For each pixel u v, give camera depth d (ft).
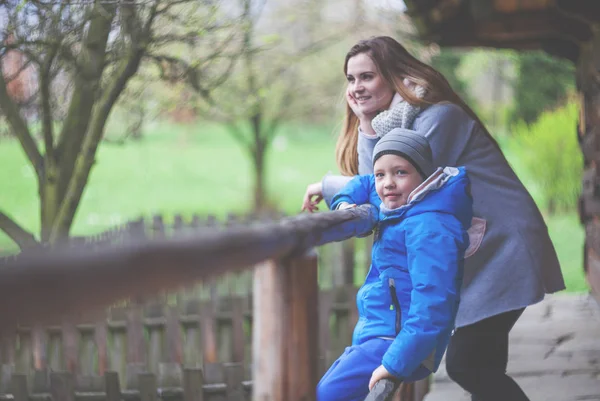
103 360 17.51
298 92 59.52
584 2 21.22
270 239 5.83
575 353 18.69
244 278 21.39
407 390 12.32
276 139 117.39
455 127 10.70
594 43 23.11
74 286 3.30
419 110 10.65
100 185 84.64
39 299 3.14
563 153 58.08
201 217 22.38
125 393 14.76
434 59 58.59
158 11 15.92
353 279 22.63
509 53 59.36
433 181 8.91
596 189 23.36
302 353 6.85
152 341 18.34
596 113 23.47
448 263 8.55
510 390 10.84
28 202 71.10
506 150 76.95
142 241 4.01
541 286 10.77
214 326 18.71
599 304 23.56
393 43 10.93
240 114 38.01
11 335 3.20
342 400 9.01
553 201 58.90
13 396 14.38
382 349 8.98
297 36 56.75
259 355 6.93
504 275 10.73
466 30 27.35
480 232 10.89
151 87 24.93
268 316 6.88
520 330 21.15
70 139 17.29
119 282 3.66
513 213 10.94
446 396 14.87
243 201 79.30
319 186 11.93
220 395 15.12
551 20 24.94
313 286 6.95
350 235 8.30
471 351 10.94
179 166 96.37
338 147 12.06
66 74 18.57
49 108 17.08
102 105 16.53
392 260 9.07
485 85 83.51
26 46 16.05
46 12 15.29
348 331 20.30
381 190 9.22
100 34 16.21
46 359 17.04
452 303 8.50
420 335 8.38
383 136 9.98
